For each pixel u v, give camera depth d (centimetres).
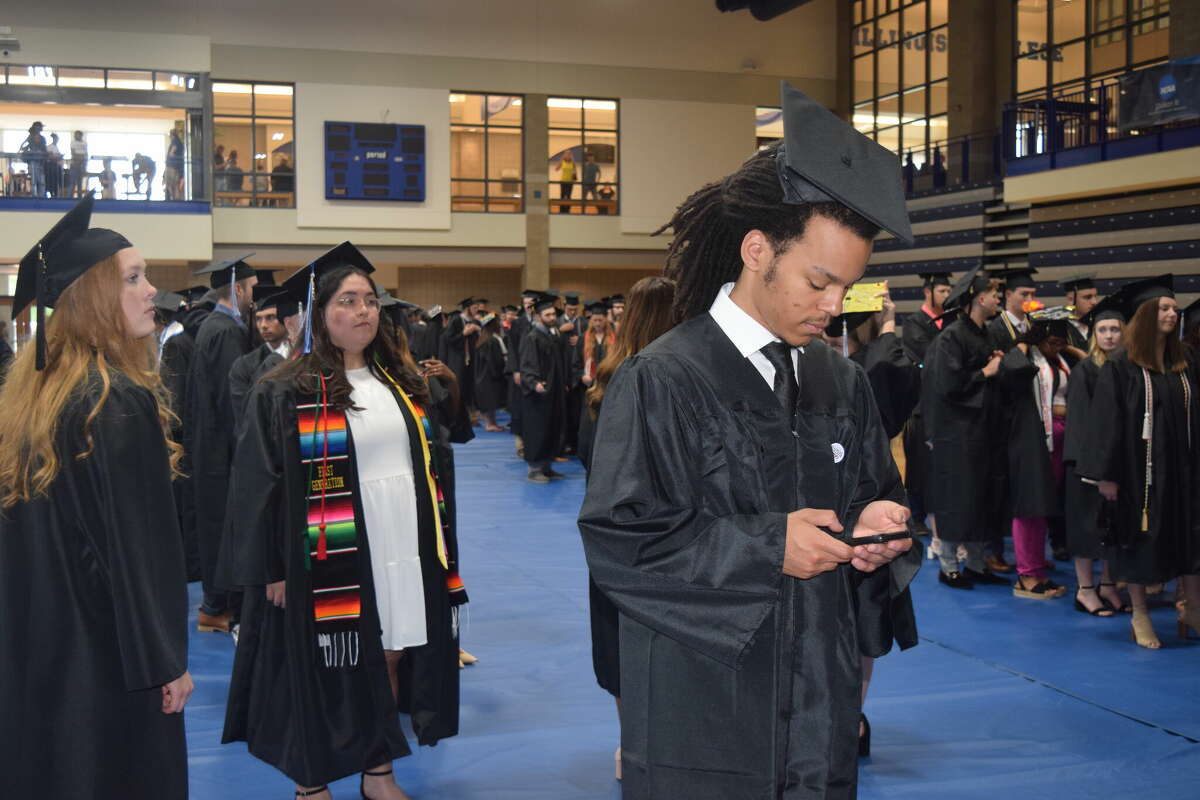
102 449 209
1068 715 431
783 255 150
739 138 2662
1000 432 636
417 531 334
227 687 469
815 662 155
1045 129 1722
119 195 2211
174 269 2441
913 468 745
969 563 672
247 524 313
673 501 153
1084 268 1723
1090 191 1611
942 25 2391
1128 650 521
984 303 625
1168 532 516
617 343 379
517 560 739
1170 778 370
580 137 2589
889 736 410
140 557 211
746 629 143
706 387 155
